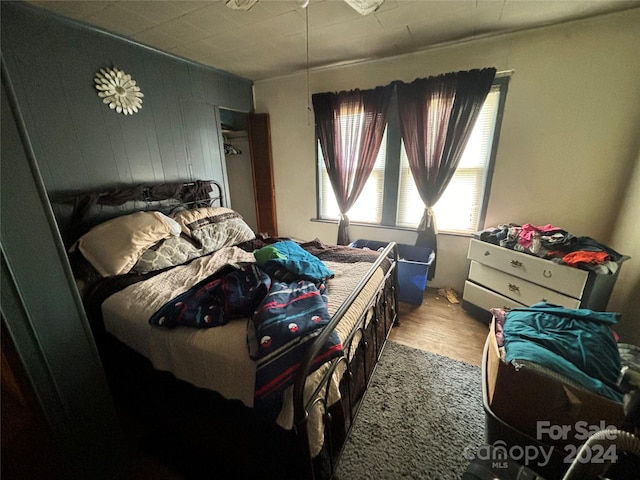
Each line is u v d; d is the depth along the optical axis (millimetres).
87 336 1083
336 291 1437
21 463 1003
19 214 866
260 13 1765
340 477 1157
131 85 2141
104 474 1169
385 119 2631
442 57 2361
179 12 1734
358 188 2943
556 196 2236
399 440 1312
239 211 4039
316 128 3051
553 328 1225
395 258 2100
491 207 2498
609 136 1979
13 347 881
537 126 2182
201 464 1172
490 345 1360
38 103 1690
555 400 1041
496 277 2168
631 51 1819
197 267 1861
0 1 1507
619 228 1959
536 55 2070
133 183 2246
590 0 1673
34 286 913
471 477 1019
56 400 1001
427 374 1723
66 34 1770
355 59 2617
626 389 1003
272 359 892
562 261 1730
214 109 2893
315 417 900
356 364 1317
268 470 973
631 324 1738
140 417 1410
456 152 2412
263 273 1346
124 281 1595
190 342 1081
